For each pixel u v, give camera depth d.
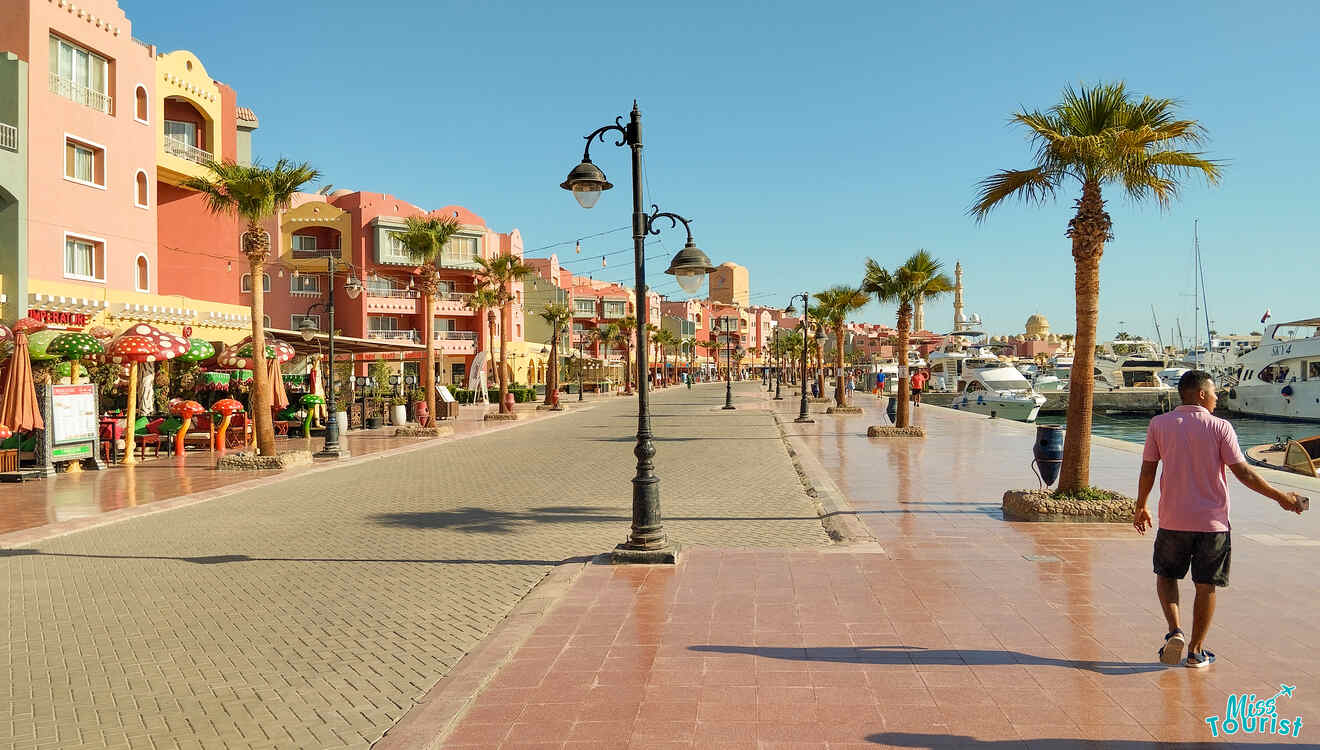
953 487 12.64
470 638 5.66
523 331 70.38
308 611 6.40
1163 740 3.75
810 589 6.57
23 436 16.41
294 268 51.34
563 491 13.16
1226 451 4.49
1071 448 9.91
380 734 4.11
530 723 4.10
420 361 55.50
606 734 3.94
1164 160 9.47
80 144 25.83
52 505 12.03
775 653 5.05
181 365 24.58
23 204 23.30
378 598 6.76
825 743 3.77
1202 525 4.49
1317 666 4.65
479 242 58.69
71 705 4.55
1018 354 132.12
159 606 6.59
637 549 7.69
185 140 34.50
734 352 138.75
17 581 7.48
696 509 11.11
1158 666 4.69
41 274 23.98
